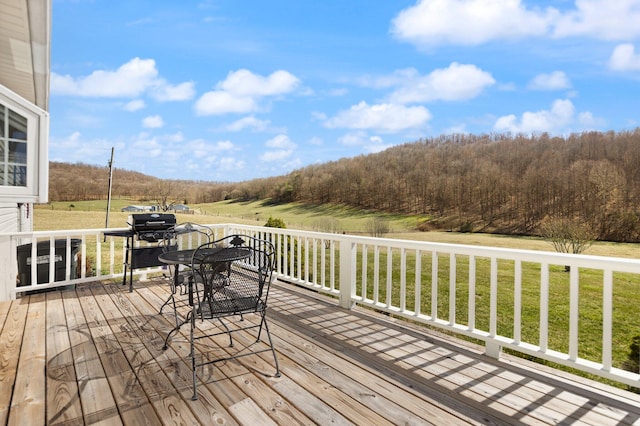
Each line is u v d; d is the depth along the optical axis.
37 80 6.10
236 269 3.41
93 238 15.18
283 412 2.10
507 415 2.10
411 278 9.34
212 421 2.01
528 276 9.09
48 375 2.53
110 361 2.76
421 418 2.05
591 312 6.50
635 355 4.90
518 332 2.71
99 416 2.05
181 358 2.82
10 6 3.85
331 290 4.34
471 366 2.72
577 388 2.40
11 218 5.96
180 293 4.36
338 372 2.61
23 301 4.37
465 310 7.08
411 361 2.80
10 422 1.99
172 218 5.22
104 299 4.48
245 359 2.81
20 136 4.67
